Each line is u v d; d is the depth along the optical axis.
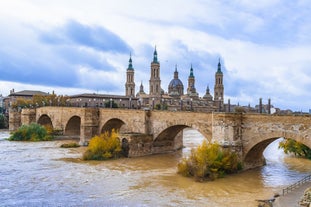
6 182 48.78
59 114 113.56
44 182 48.88
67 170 57.44
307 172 55.03
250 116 52.59
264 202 38.50
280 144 78.56
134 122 79.12
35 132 103.88
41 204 38.66
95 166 61.25
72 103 184.00
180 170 54.09
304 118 45.41
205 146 52.09
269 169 57.22
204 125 60.91
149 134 74.88
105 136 73.62
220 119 53.66
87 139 91.62
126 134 72.69
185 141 106.12
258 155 58.25
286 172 54.91
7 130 143.50
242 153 53.88
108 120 90.12
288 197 38.75
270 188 45.03
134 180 50.22
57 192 43.69
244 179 49.84
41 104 167.50
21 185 47.12
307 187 43.44
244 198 40.62
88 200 40.19
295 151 72.81
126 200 40.12
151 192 43.62
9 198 41.03
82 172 55.91
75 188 45.66
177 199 40.50
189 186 46.53
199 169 50.38
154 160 67.69
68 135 111.12
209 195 42.12
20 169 57.97
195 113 63.00
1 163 63.44
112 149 70.50
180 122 66.81
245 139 53.41
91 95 185.25
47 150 81.31
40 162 64.81
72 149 83.38
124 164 63.31
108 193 43.22
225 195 42.03
